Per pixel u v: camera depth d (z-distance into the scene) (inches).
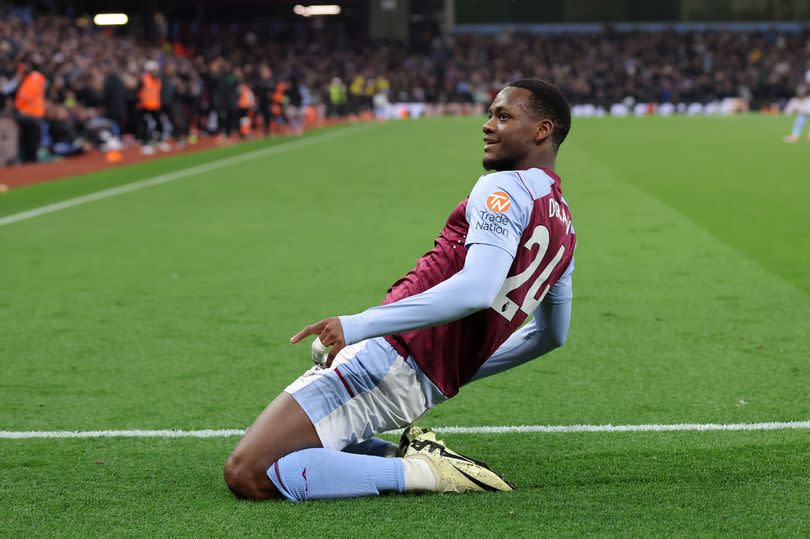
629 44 1768.0
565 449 155.3
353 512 126.6
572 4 1824.6
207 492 136.6
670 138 956.0
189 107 1012.5
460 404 179.6
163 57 1160.2
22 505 133.0
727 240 366.3
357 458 130.7
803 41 1760.6
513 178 127.1
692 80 1653.5
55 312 259.9
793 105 1085.8
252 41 1742.1
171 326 243.6
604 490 136.2
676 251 344.2
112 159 745.6
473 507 128.6
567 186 550.0
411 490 132.0
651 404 178.7
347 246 360.8
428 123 1300.4
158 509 130.6
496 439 160.7
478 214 124.3
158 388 192.2
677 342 223.3
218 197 516.4
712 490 135.8
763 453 151.8
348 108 1537.9
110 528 124.4
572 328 236.2
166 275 309.9
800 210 446.6
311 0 1833.2
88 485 140.4
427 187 553.3
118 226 415.5
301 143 941.2
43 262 333.4
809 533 120.3
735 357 210.5
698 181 570.3
